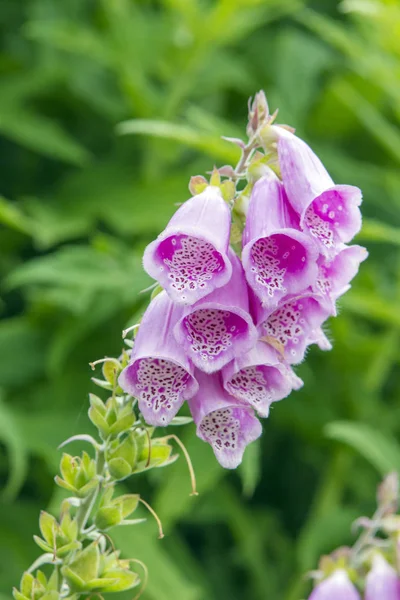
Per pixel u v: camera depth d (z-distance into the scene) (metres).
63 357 1.75
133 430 0.98
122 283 1.51
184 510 1.45
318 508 1.80
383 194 1.96
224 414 0.95
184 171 1.95
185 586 1.44
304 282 0.93
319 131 2.19
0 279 1.91
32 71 1.99
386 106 2.22
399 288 1.79
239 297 0.93
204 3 2.09
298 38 2.09
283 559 1.89
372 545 1.19
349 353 1.80
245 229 0.95
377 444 1.49
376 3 1.85
